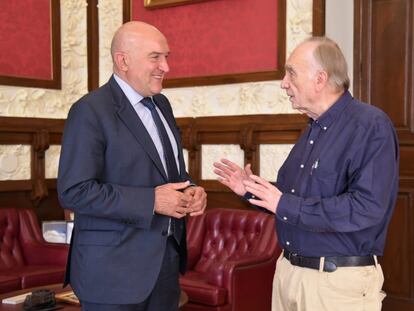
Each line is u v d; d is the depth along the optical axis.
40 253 5.07
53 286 4.03
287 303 2.43
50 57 5.96
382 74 4.92
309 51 2.35
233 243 4.89
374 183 2.19
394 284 4.81
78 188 2.32
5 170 5.46
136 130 2.51
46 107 5.92
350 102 2.39
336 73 2.34
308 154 2.44
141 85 2.57
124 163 2.45
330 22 4.91
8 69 5.59
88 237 2.44
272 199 2.29
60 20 6.04
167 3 5.79
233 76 5.43
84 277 2.41
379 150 2.21
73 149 2.39
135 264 2.44
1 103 5.51
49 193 5.88
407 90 4.80
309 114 2.47
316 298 2.32
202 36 5.65
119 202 2.34
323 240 2.30
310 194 2.37
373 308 2.32
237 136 5.38
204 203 2.66
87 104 2.44
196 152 5.66
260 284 4.39
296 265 2.42
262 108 5.29
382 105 4.93
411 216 4.73
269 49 5.23
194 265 4.99
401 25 4.81
